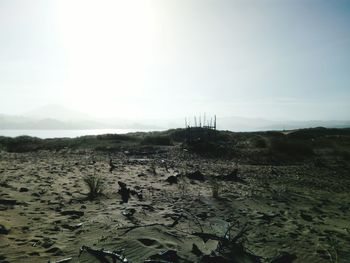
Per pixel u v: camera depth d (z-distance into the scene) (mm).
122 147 37688
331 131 54781
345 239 7332
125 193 10281
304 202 11914
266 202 11117
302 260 5750
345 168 26578
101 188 10211
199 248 5660
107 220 7020
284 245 6535
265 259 5598
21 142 43906
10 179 11820
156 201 9625
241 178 17141
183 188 12273
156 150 34562
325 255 6090
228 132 57062
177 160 26984
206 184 13984
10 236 5520
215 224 7621
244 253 5629
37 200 8703
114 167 18328
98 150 36406
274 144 34594
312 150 34281
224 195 11406
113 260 4770
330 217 9766
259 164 27781
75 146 40531
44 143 43500
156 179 14156
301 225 8312
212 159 29094
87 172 15586
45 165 18531
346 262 5793
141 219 7375
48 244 5305
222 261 5062
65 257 4820
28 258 4676
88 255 4926
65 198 9227
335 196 14039
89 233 6066
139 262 4773
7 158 24281
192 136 48625
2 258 4555
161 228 6562
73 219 7078
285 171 22672
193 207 9211
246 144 37375
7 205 7773
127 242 5516
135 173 15922
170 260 4906
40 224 6492
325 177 21188
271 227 7859
